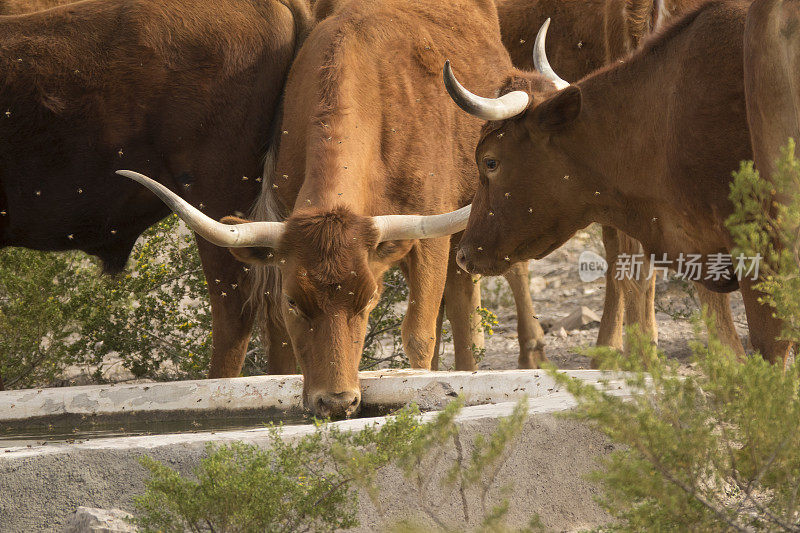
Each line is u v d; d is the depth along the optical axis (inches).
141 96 884.6
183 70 885.8
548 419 548.1
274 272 871.7
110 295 1082.1
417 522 484.4
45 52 880.3
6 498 472.1
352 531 488.1
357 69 833.5
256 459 454.3
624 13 869.2
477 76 946.7
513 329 1535.4
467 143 934.4
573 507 550.9
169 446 491.8
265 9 908.6
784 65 560.1
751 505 517.3
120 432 666.8
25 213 911.0
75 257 1150.3
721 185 640.4
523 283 1205.7
